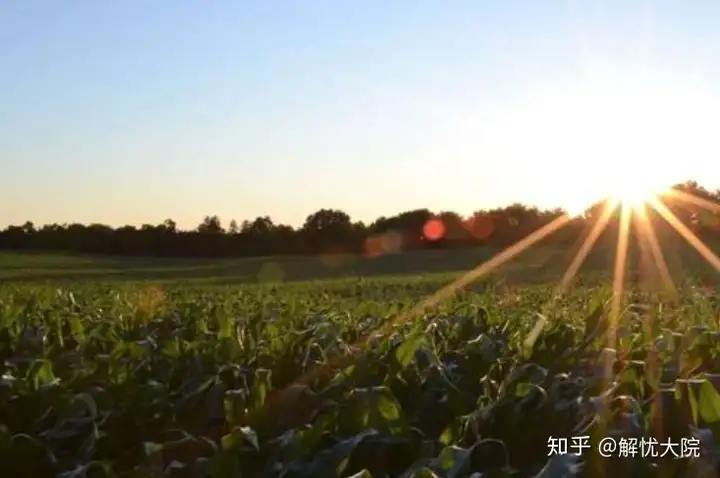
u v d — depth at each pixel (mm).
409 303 13664
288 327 10539
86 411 5508
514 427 4824
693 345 6707
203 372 7168
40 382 6047
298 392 5281
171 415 5500
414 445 4406
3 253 95250
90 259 89500
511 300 16594
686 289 20688
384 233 96625
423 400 5809
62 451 5004
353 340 9930
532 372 5848
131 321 11602
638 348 6984
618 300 9391
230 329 9180
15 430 5395
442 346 8391
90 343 8430
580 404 4980
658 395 4457
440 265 71500
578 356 7500
